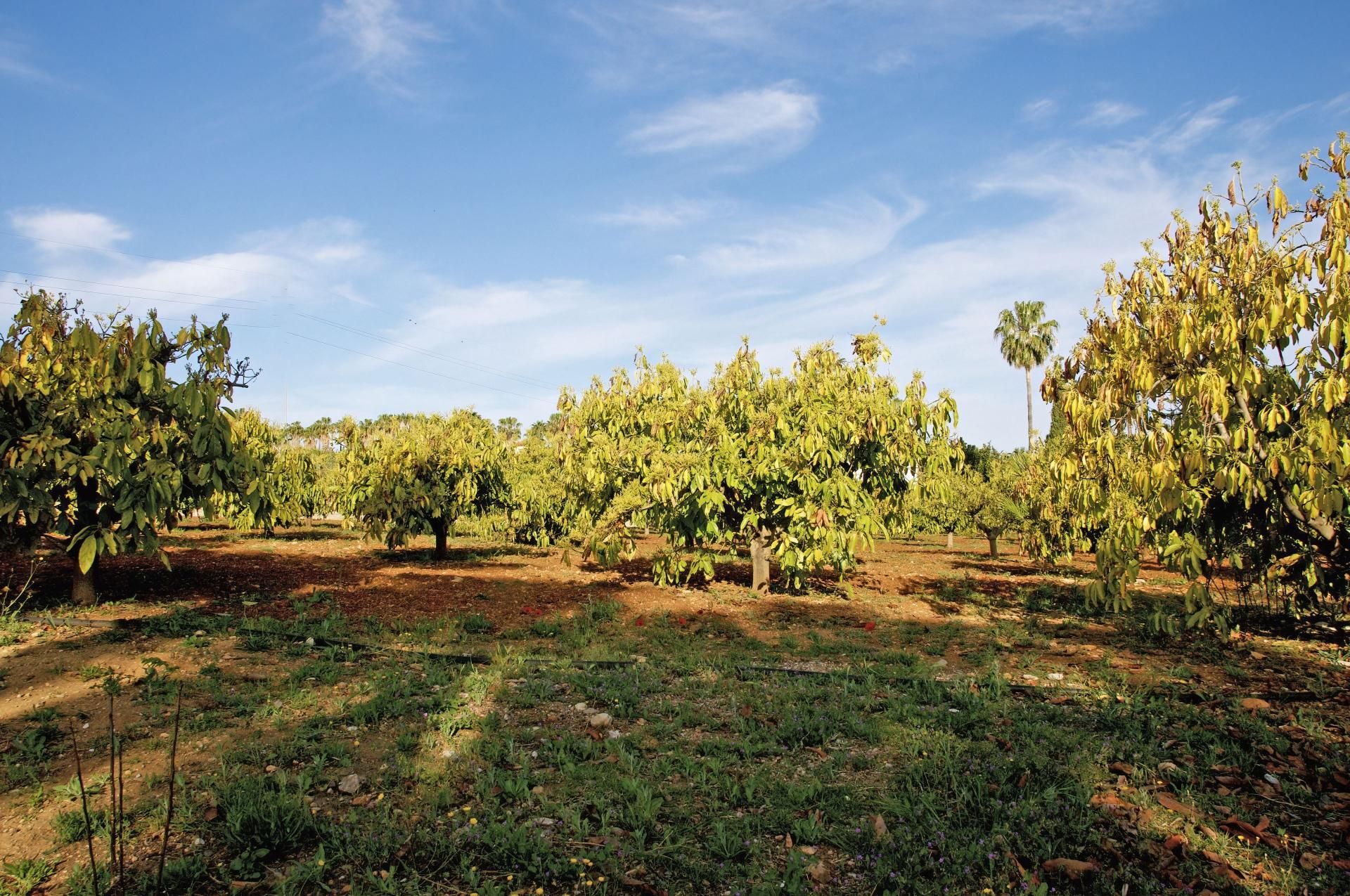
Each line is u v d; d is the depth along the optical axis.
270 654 6.38
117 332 7.23
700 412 10.96
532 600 10.00
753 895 3.01
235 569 11.53
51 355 7.38
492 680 5.82
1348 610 8.37
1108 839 3.41
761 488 10.67
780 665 6.79
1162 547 7.71
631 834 3.49
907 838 3.38
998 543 25.75
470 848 3.34
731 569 14.02
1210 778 4.11
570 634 7.89
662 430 11.09
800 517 9.99
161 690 5.20
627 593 10.77
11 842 3.29
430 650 6.93
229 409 7.86
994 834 3.40
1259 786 4.02
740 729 4.84
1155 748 4.50
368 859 3.20
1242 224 5.90
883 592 11.70
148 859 3.17
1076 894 3.04
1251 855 3.33
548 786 3.98
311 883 3.07
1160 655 7.56
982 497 18.77
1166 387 6.47
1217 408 5.79
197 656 6.12
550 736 4.68
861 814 3.72
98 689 5.18
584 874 3.12
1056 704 5.56
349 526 16.33
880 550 21.42
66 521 7.40
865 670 6.50
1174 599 11.19
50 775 3.91
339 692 5.49
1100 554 7.23
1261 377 6.00
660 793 3.86
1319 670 6.91
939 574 14.49
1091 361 6.81
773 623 8.95
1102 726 5.00
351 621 8.20
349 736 4.59
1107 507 7.33
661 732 4.81
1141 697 5.68
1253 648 7.86
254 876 3.08
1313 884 3.08
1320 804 3.84
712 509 10.81
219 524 22.64
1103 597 7.32
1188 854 3.31
